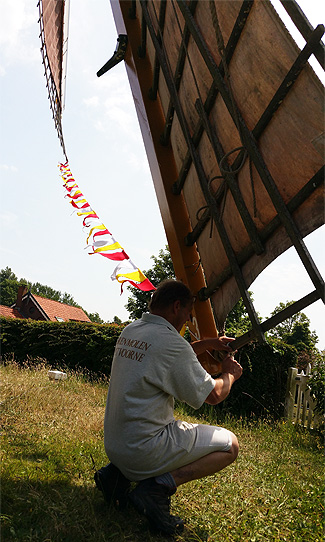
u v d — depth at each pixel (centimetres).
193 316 355
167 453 209
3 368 805
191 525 213
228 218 278
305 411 668
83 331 1090
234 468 323
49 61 444
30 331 1142
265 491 274
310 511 249
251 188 242
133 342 220
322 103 183
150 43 386
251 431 563
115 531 196
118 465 214
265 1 205
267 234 232
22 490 220
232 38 232
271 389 736
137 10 422
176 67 319
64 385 676
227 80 241
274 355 741
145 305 2022
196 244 353
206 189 299
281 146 213
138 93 427
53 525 188
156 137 401
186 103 318
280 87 203
